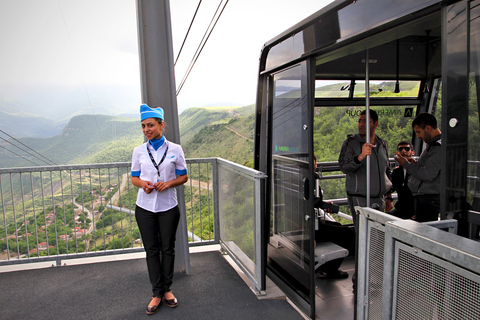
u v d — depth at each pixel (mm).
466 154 1487
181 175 2941
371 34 2125
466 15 1475
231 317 2812
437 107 4258
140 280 3486
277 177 3441
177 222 2975
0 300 3109
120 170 4043
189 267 3660
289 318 2801
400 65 4082
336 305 3074
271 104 3535
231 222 3883
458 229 1520
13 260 3797
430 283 1162
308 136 2729
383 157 3428
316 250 3324
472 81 1454
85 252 3982
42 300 3102
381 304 1479
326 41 2475
